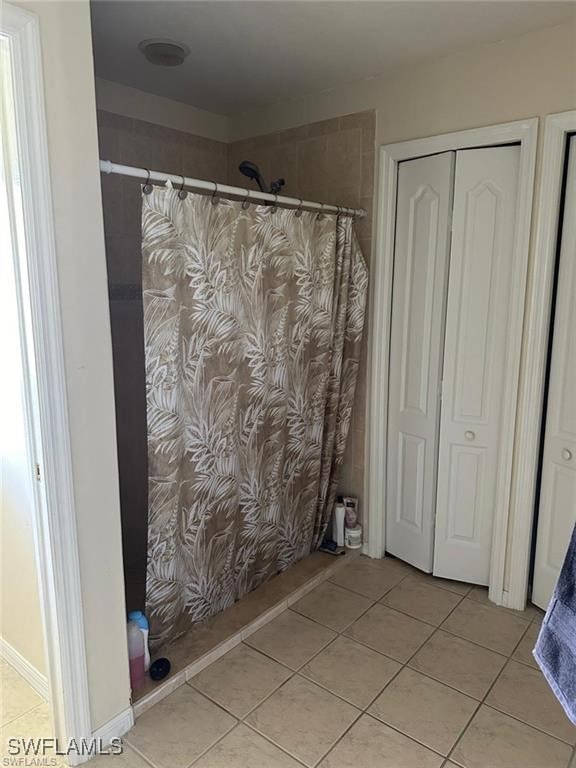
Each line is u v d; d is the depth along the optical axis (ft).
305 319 7.91
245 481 7.57
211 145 10.03
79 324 4.84
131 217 8.71
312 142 9.05
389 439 9.12
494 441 7.98
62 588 5.01
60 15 4.38
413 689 6.41
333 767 5.36
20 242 4.50
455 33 6.73
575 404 7.11
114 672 5.60
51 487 4.81
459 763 5.42
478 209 7.62
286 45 7.05
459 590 8.48
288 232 7.39
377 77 8.12
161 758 5.46
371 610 7.97
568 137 6.84
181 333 6.24
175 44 6.98
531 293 7.20
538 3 5.98
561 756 5.51
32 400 4.79
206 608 7.38
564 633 3.72
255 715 6.01
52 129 4.44
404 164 8.26
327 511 9.39
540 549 7.77
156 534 6.36
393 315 8.77
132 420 8.49
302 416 8.33
